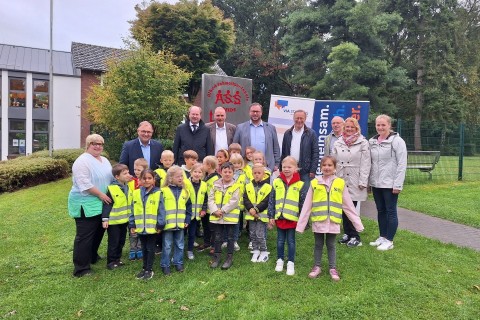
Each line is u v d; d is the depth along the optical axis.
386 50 28.11
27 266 4.57
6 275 4.32
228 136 5.89
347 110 7.11
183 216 4.29
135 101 11.53
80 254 4.21
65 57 25.00
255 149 5.32
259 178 4.59
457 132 12.09
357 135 5.06
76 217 4.22
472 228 6.07
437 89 25.14
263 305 3.44
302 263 4.51
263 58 29.59
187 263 4.56
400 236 5.52
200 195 4.65
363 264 4.40
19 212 7.73
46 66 23.47
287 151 5.72
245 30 36.34
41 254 5.00
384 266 4.33
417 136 12.06
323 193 4.11
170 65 12.92
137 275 4.15
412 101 26.83
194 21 19.02
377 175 4.98
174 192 4.30
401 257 4.62
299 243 5.27
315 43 24.19
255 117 5.64
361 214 7.13
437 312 3.32
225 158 5.09
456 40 26.25
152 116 11.77
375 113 22.52
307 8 25.62
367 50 23.78
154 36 18.47
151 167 5.03
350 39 24.20
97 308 3.46
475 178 11.49
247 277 4.08
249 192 4.64
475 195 8.71
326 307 3.38
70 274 4.29
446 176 11.88
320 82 23.50
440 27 25.66
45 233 6.05
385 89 24.16
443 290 3.72
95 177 4.28
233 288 3.81
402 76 24.11
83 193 4.18
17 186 11.40
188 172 4.88
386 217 5.05
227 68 32.09
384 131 4.95
